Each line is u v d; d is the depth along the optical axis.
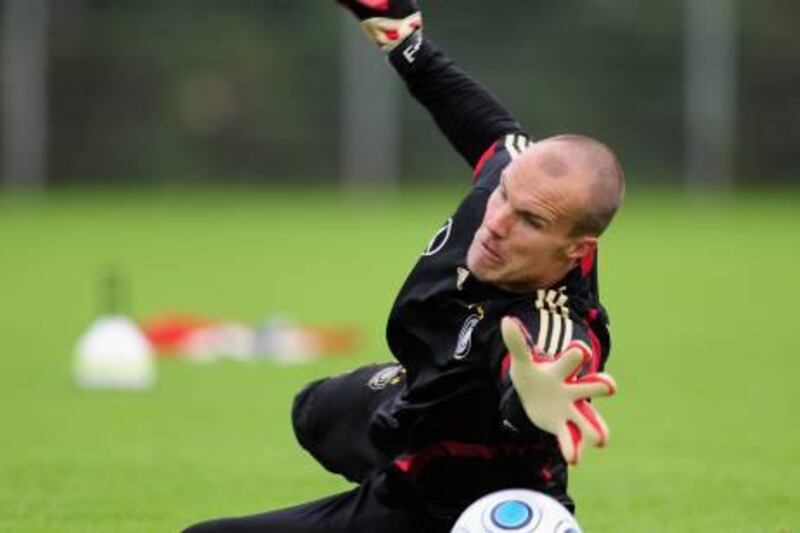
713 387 47.53
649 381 48.72
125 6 125.06
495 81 127.81
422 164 127.44
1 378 47.19
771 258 93.06
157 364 51.06
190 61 126.50
